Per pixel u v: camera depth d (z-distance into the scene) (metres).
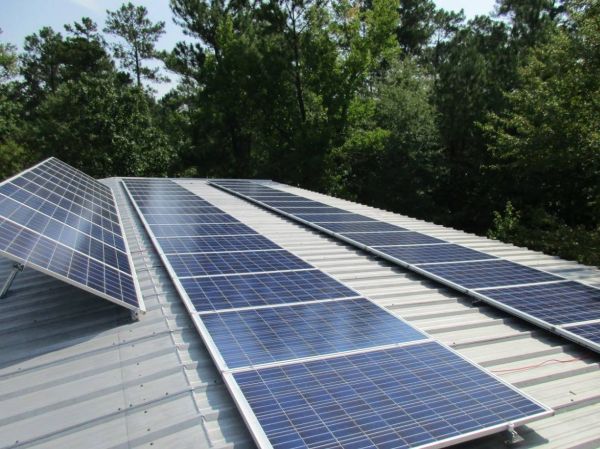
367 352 5.65
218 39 46.47
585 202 32.88
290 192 21.06
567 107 26.53
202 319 6.45
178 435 4.70
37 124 46.97
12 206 8.24
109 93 42.81
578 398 5.54
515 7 47.38
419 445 4.05
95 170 41.41
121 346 6.52
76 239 8.48
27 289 8.84
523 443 4.71
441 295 8.61
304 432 4.16
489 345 6.82
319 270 9.02
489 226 40.22
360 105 44.47
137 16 64.88
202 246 10.48
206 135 51.19
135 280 8.23
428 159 42.12
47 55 68.06
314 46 41.50
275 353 5.55
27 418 5.19
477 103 40.22
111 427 4.89
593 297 8.22
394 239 12.03
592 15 24.70
